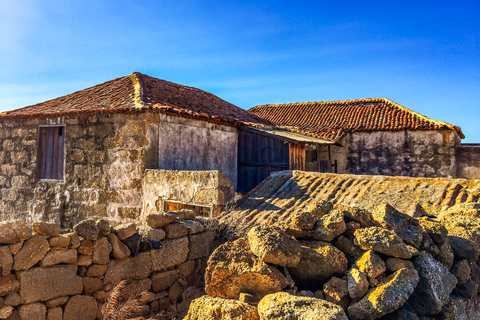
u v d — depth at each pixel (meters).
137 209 7.76
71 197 8.63
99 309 3.84
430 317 2.82
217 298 2.74
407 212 5.05
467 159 14.74
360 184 6.32
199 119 9.13
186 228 4.75
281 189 6.66
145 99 8.64
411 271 2.79
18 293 3.25
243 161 10.83
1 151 9.70
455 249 3.49
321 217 3.59
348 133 16.58
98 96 9.87
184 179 6.50
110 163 8.20
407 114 16.78
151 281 4.31
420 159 15.23
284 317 2.20
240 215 5.75
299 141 10.82
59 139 9.03
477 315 3.12
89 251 3.75
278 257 2.81
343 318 2.17
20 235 3.26
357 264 2.90
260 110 21.48
